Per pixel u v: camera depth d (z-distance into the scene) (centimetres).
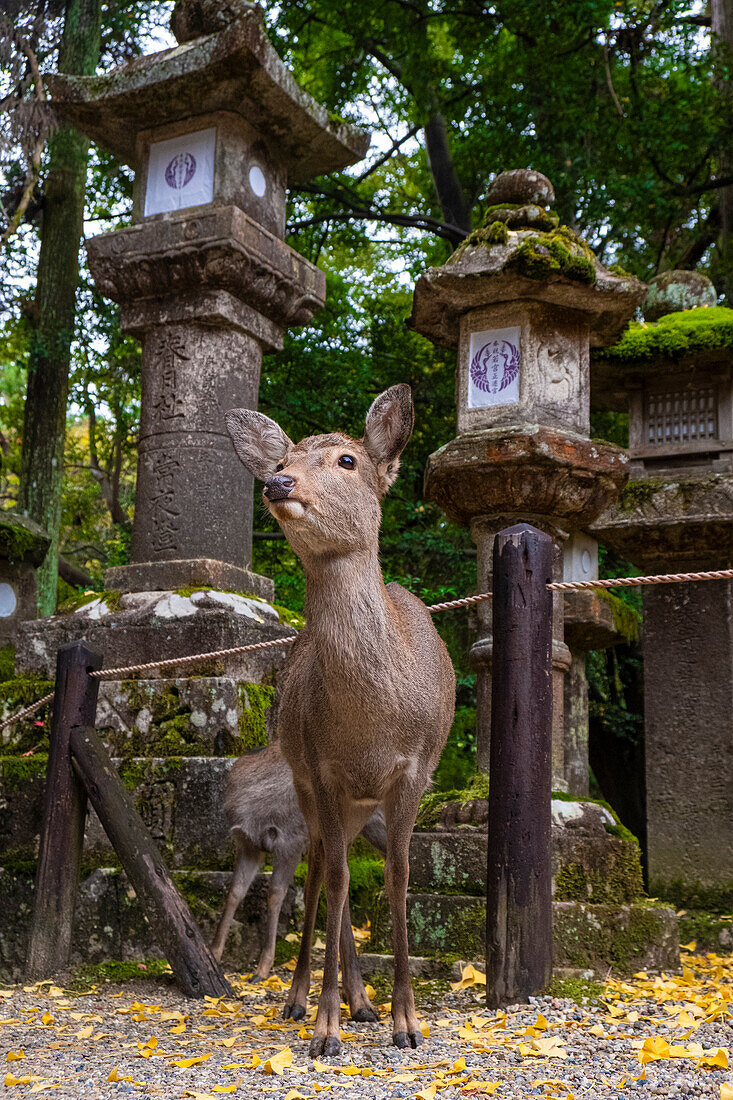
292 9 1647
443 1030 402
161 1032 422
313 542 371
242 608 731
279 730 441
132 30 1580
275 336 841
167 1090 318
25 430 1523
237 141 802
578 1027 396
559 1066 336
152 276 789
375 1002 477
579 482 618
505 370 642
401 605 434
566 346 646
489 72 1498
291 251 829
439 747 421
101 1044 399
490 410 642
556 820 565
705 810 788
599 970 520
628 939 531
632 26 1389
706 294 948
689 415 836
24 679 758
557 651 630
